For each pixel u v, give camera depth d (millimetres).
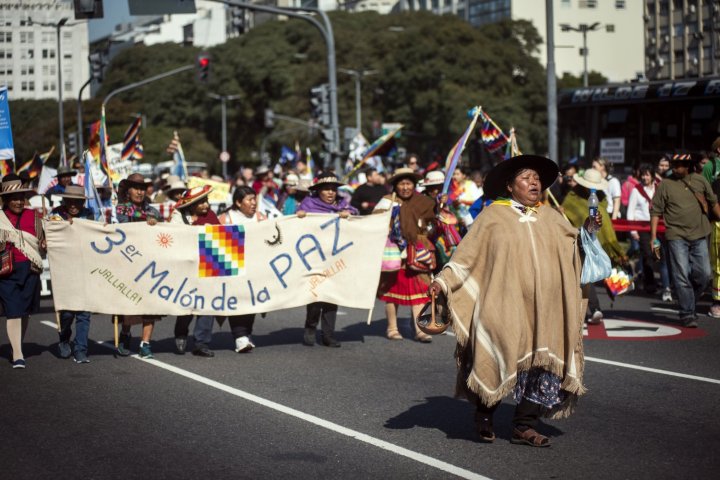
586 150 27766
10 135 13805
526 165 7160
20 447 7336
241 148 102625
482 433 7203
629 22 108125
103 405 8742
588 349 11117
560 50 106688
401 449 7070
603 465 6582
